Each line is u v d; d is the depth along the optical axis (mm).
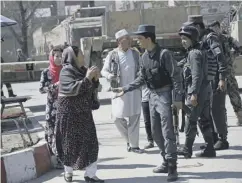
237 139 8406
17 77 14266
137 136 7812
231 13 16547
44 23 49719
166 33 15547
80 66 6090
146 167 6926
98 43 15117
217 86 7559
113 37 15336
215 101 7590
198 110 7000
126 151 7984
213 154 7234
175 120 7613
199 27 7430
